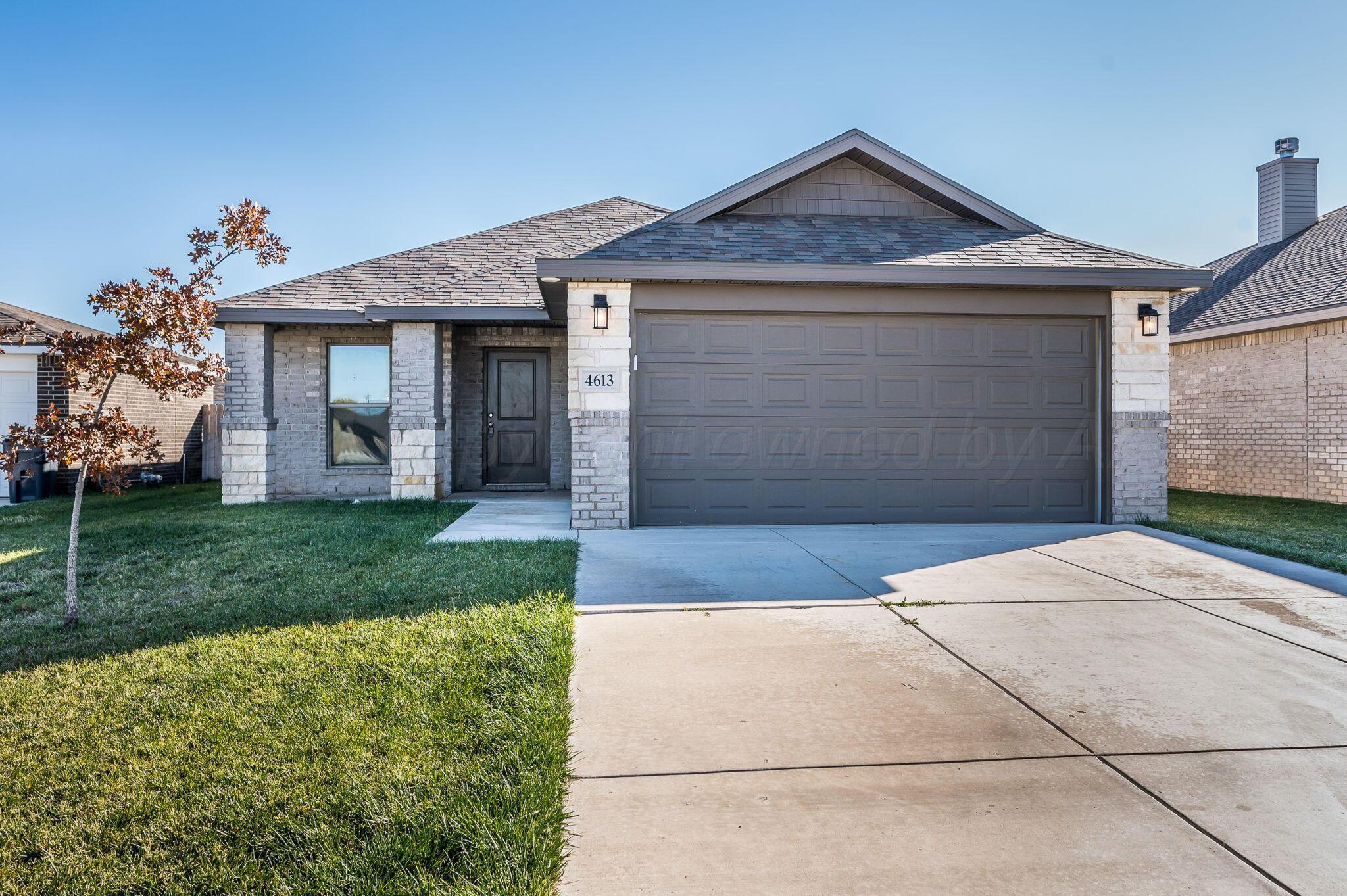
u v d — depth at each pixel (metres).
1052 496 8.74
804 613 4.82
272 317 10.99
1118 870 2.14
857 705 3.35
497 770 2.70
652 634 4.37
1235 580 5.76
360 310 11.09
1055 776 2.70
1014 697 3.44
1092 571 6.08
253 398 11.28
